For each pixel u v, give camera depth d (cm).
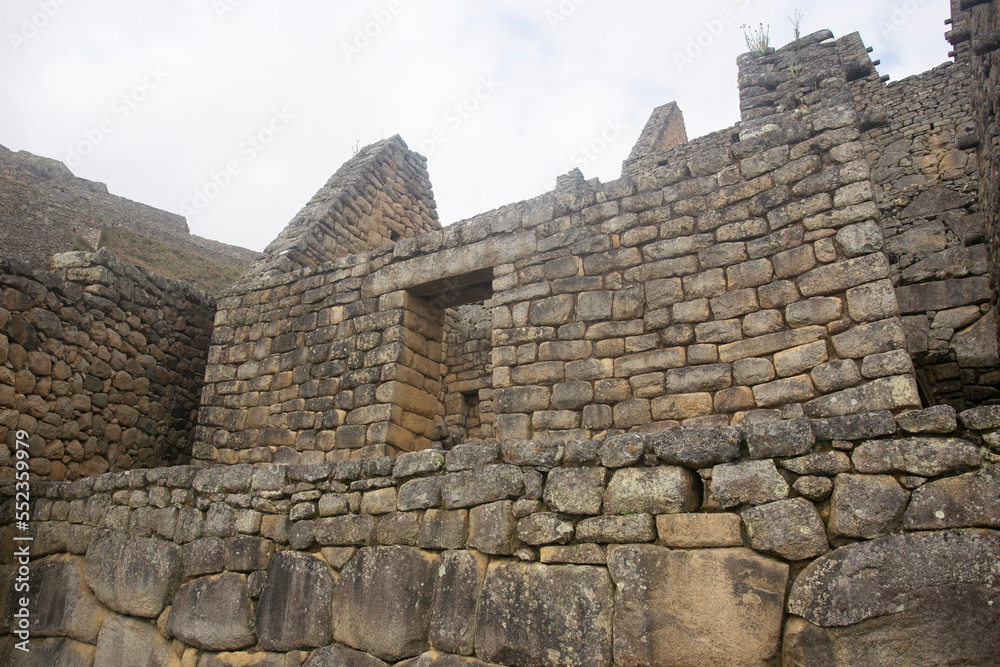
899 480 334
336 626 467
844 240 662
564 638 379
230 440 1056
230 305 1155
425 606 436
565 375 777
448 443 1390
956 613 300
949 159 1234
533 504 421
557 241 841
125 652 569
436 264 947
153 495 621
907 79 1364
